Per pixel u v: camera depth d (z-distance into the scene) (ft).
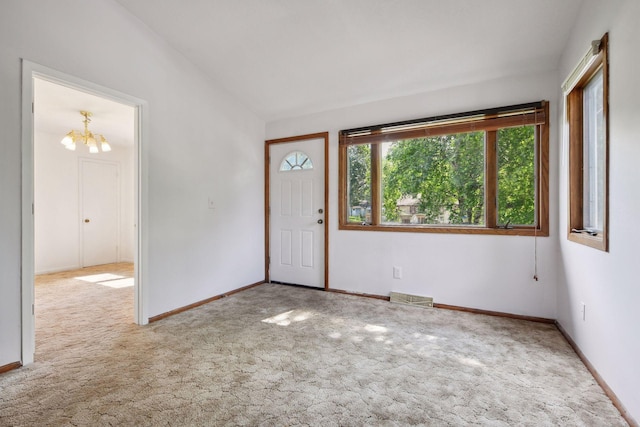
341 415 4.99
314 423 4.80
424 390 5.68
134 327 8.69
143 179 8.91
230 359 6.84
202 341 7.79
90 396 5.46
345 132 12.15
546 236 9.03
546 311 9.08
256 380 6.00
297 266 13.46
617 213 5.28
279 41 9.09
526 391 5.65
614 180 5.37
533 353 7.15
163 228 9.52
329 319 9.39
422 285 10.81
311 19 8.13
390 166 11.57
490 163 9.86
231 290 12.24
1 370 6.20
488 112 9.66
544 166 8.98
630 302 4.85
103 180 18.84
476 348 7.41
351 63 9.72
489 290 9.80
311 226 13.09
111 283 14.01
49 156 16.47
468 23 7.67
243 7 7.91
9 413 4.99
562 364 6.65
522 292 9.36
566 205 8.02
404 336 8.12
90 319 9.32
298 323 9.05
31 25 6.60
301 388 5.74
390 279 11.37
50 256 16.51
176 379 6.02
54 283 13.99
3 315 6.27
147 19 8.68
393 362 6.72
